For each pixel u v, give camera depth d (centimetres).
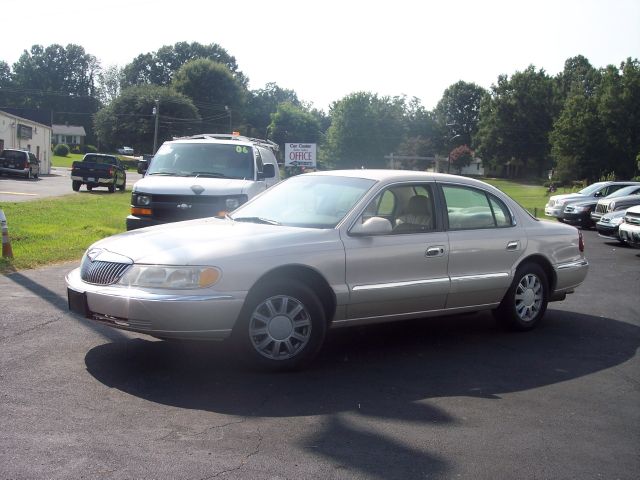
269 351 573
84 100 12975
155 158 1248
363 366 614
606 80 7275
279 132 11150
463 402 527
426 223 677
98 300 552
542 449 441
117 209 2256
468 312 720
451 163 10706
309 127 11181
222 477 379
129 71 11525
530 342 728
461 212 707
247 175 1206
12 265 1036
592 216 2289
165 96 9181
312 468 396
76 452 403
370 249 621
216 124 9788
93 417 460
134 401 494
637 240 1575
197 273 540
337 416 483
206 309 535
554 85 10100
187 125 9194
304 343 584
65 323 705
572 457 430
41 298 816
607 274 1267
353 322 625
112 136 9281
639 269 1350
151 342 652
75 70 13275
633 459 430
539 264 780
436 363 635
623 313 901
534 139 10006
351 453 420
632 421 500
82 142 12562
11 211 1858
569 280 803
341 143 9888
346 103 9894
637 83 7050
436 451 430
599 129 7162
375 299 625
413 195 681
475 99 11812
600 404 536
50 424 443
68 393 504
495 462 418
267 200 700
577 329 798
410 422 479
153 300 529
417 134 10712
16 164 3969
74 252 1205
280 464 399
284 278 573
